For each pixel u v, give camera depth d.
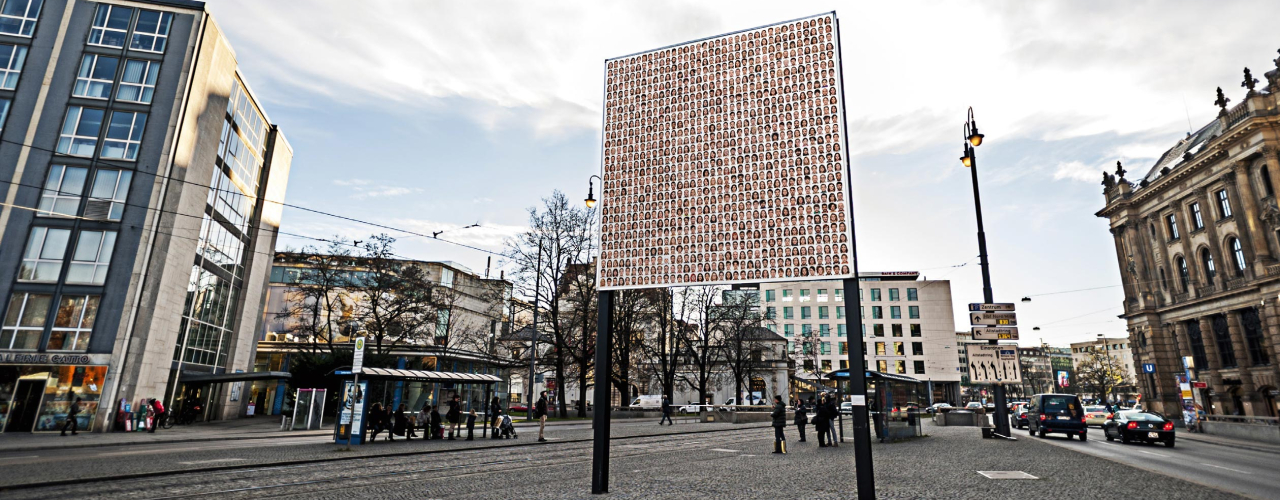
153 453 16.53
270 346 54.91
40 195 27.98
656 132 11.79
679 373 67.06
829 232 10.21
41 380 26.31
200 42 31.34
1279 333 39.94
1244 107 43.06
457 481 11.44
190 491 10.03
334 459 15.20
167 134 29.72
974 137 23.47
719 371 58.38
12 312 26.70
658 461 14.95
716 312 49.59
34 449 18.39
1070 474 11.84
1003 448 17.83
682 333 49.62
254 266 42.44
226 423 35.16
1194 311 48.78
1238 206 44.00
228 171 36.94
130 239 28.39
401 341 45.16
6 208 27.55
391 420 23.12
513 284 40.75
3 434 24.81
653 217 11.41
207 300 35.72
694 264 10.95
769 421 40.03
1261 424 28.58
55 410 26.09
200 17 31.66
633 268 11.30
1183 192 49.91
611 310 11.24
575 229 41.47
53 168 28.39
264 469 13.16
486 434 24.97
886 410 20.81
